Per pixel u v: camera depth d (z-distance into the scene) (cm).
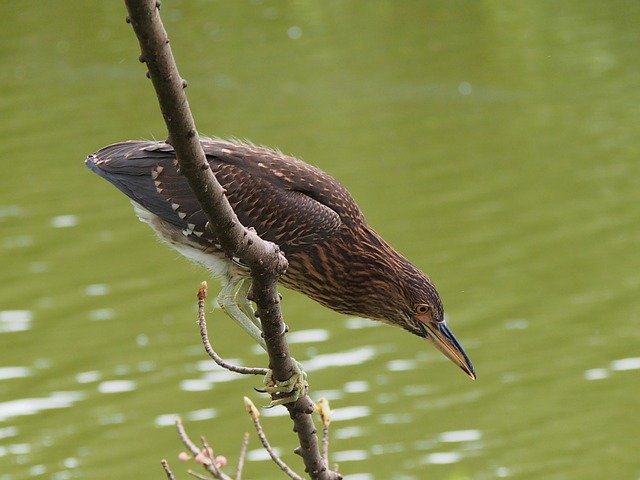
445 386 1542
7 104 2427
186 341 1645
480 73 2464
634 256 1798
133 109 2361
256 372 655
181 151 550
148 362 1598
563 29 2638
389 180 2041
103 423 1488
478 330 1658
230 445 1447
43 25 2867
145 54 515
